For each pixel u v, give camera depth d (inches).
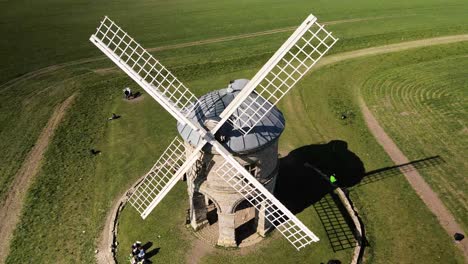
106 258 895.7
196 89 1726.1
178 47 2210.9
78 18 2709.2
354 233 925.2
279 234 929.5
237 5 3009.4
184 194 1067.9
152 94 741.9
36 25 2568.9
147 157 1251.8
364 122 1403.8
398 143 1274.6
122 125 1451.8
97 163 1231.5
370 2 3004.4
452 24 2395.4
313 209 998.4
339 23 2522.1
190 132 747.4
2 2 3075.8
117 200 1069.1
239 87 774.5
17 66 1977.1
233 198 800.9
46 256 913.5
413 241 904.3
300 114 1473.9
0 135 1402.6
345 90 1653.5
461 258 859.4
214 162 749.3
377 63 1900.8
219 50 2143.2
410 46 2087.8
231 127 725.9
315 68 1863.9
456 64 1854.1
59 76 1868.8
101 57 2089.1
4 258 914.7
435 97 1555.1
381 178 1111.0
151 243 917.8
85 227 987.3
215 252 890.7
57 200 1082.1
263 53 2074.3
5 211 1050.7
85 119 1498.5
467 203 1010.7
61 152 1294.3
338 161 1192.2
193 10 2898.6
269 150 769.6
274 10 2859.3
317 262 853.8
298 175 1127.6
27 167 1224.8
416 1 2974.9
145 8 2965.1
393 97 1578.5
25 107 1593.3
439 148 1237.1
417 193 1049.5
